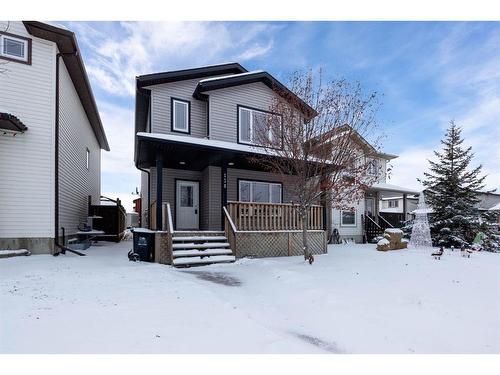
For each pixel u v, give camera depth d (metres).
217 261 8.66
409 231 17.27
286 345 3.31
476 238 14.68
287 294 5.44
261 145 10.34
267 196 13.35
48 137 9.63
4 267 7.30
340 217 16.56
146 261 8.79
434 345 3.43
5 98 9.11
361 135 9.32
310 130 8.73
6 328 3.48
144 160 11.55
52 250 9.47
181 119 12.48
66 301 4.58
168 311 4.27
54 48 9.87
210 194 12.28
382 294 5.36
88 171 15.98
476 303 4.87
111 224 15.59
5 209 8.99
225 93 12.75
